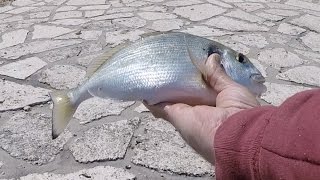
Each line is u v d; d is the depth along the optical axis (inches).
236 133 9.3
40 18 53.7
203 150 11.7
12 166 24.5
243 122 9.4
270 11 53.4
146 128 27.8
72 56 40.3
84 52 41.2
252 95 12.6
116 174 23.7
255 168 8.5
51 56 40.4
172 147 25.8
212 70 13.3
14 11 58.8
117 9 55.5
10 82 35.0
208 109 12.1
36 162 24.8
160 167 24.1
